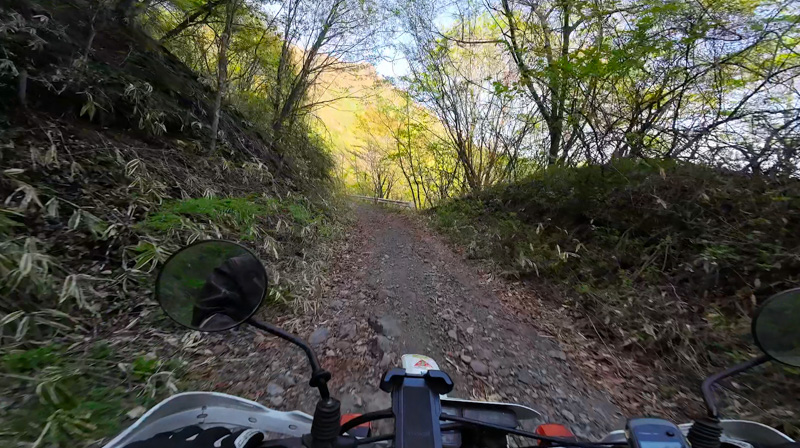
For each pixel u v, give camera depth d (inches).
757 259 185.2
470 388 136.9
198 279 60.1
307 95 489.1
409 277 257.3
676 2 253.4
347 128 810.2
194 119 294.7
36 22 201.8
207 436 61.4
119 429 96.0
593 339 186.7
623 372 158.7
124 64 258.2
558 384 144.9
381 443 70.1
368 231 430.9
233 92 379.2
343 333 168.9
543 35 382.0
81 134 204.2
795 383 133.3
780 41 237.8
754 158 225.1
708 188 225.8
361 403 123.3
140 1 281.1
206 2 314.3
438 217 479.5
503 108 493.0
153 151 236.8
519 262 265.9
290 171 415.8
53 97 204.1
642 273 222.4
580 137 327.9
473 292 236.5
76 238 161.3
